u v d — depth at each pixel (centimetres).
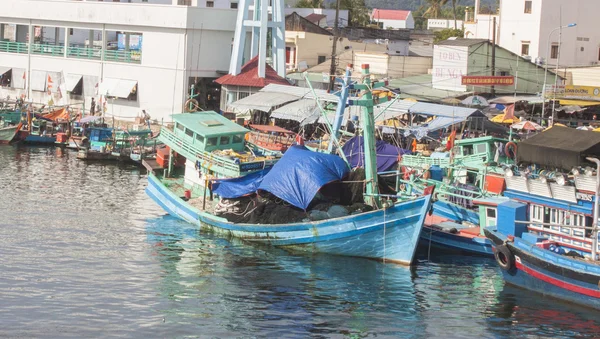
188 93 9681
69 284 4325
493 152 5878
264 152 6241
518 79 9356
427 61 10212
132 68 9956
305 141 7288
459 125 7531
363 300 4278
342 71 9694
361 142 6306
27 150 8300
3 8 10875
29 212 5722
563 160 4678
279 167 5241
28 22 10756
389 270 4756
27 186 6575
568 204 4350
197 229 5509
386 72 9981
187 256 4903
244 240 5244
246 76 9300
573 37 10288
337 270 4731
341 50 10975
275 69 9662
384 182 5359
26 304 4022
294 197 5072
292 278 4581
